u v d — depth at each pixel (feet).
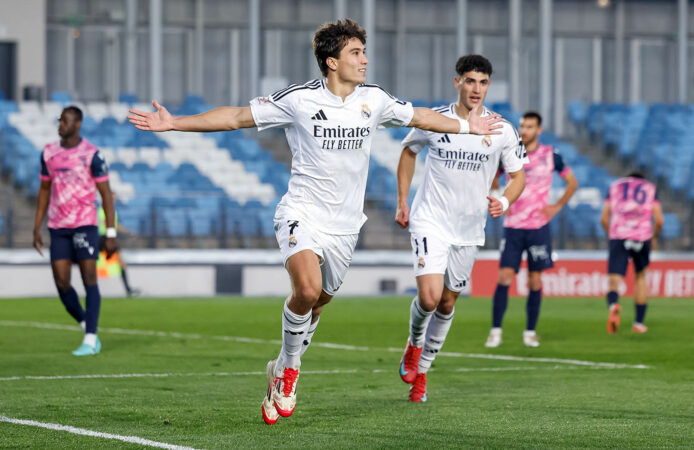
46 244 124.06
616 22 209.26
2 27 166.71
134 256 125.29
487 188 45.52
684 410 40.04
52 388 45.62
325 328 82.69
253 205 140.97
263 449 31.17
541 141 170.19
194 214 133.80
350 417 37.70
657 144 171.53
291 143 36.55
